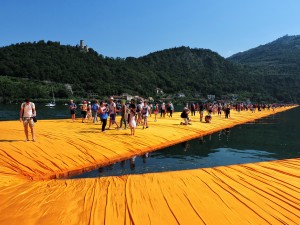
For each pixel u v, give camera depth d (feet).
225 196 23.63
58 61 480.23
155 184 26.81
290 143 65.51
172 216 19.79
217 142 63.21
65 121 75.10
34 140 42.04
